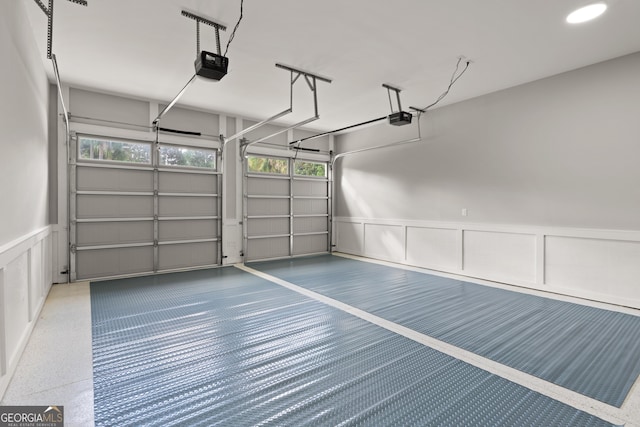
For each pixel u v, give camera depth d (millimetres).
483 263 5145
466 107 5352
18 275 2527
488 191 5078
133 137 5328
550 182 4383
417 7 2895
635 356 2531
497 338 2869
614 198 3848
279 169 7230
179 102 5531
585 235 4055
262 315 3451
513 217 4781
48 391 2049
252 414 1833
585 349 2650
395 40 3471
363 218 7371
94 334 2934
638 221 3682
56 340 2803
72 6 2865
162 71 4273
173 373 2273
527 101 4605
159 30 3281
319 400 1965
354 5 2867
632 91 3715
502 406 1905
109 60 3947
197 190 6043
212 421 1772
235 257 6551
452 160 5574
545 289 4430
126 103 5266
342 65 4078
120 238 5293
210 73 3010
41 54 3729
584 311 3582
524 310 3617
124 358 2488
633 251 3725
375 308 3686
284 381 2178
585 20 3080
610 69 3873
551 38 3406
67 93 4789
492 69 4180
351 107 5742
